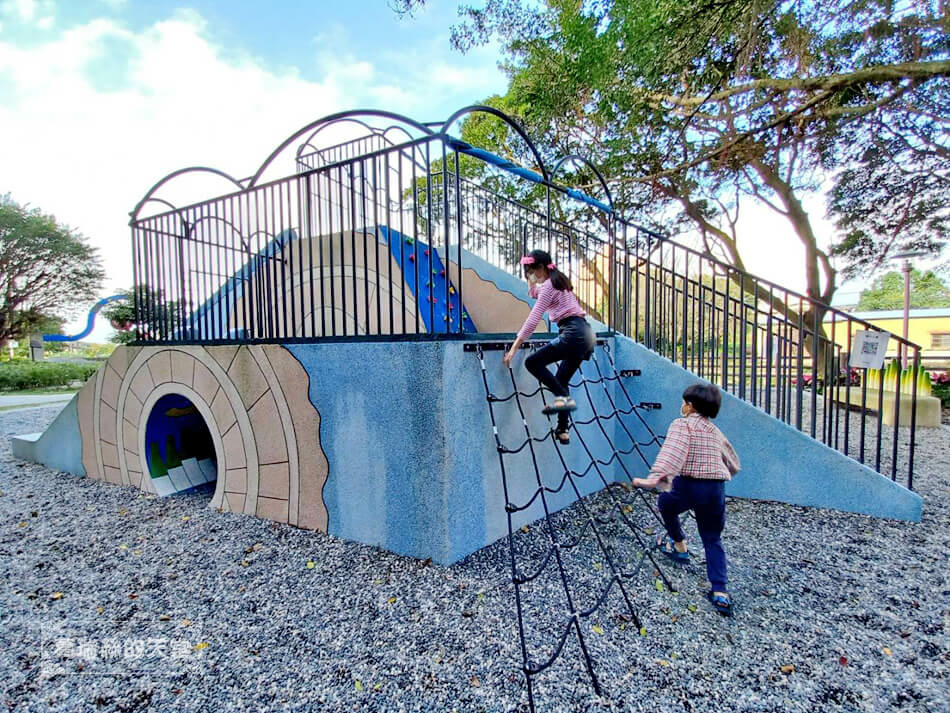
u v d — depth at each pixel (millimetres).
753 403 4762
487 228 7047
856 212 11141
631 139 9961
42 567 3553
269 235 4270
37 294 36469
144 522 4477
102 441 5984
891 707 1983
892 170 10086
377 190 3525
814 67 8289
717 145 10117
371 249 5262
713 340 5566
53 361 29266
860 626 2594
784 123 8977
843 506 4371
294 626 2664
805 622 2635
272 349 4188
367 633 2568
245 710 2031
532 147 4250
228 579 3254
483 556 3434
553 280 3410
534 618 2670
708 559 2824
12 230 33188
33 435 7898
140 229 5488
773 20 7785
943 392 12531
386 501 3529
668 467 2771
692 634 2523
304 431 4008
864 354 4383
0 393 21406
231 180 4754
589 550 3586
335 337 3764
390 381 3436
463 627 2594
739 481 4824
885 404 8852
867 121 9219
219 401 4645
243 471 4508
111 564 3574
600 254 6629
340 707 2031
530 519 4066
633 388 5312
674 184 11320
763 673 2207
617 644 2436
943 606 2785
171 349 5047
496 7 9742
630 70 8727
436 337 3273
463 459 3346
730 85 9094
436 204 7453
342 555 3514
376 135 6844
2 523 4539
